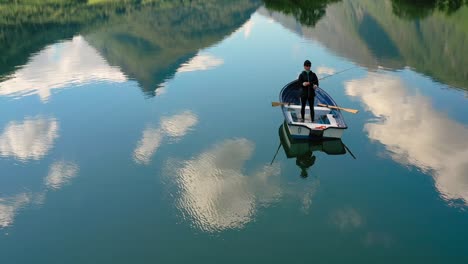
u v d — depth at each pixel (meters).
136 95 21.28
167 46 104.19
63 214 11.23
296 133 14.48
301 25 46.09
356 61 28.08
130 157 14.46
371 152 14.11
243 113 18.34
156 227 10.57
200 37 101.62
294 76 23.89
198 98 20.44
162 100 20.27
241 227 10.48
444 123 16.34
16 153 14.87
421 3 61.84
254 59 28.48
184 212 11.20
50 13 86.38
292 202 11.51
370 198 11.49
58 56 32.94
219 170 13.45
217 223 10.66
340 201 11.44
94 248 9.82
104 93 21.78
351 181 12.42
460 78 23.55
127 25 112.25
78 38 45.19
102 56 33.00
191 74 24.92
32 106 19.86
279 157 14.22
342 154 14.15
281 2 64.81
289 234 10.14
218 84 22.64
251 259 9.30
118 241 10.06
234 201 11.65
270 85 22.23
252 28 43.56
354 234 10.05
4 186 12.67
